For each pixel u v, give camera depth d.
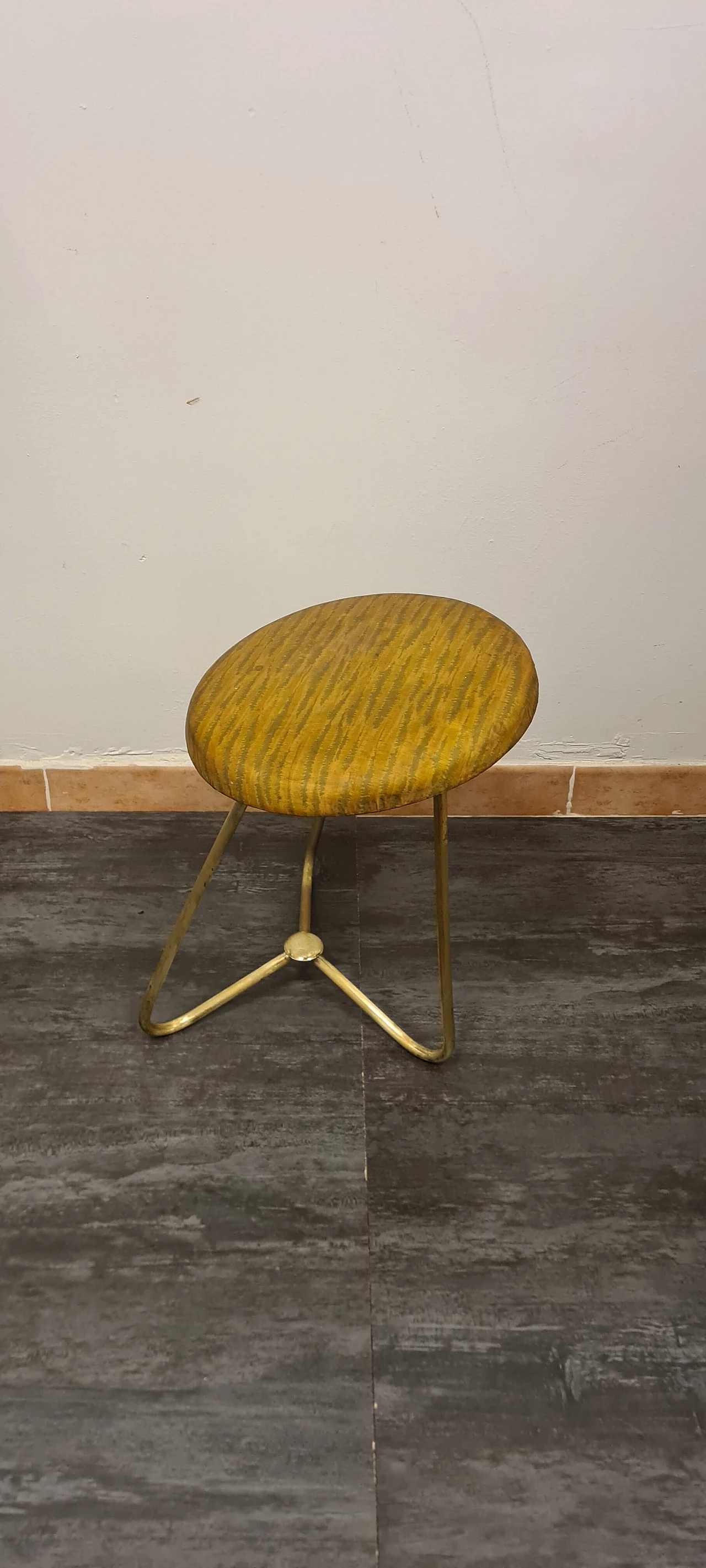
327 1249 1.07
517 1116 1.19
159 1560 0.87
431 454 1.32
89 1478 0.92
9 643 1.50
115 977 1.37
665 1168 1.13
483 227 1.15
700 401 1.26
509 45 1.04
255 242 1.17
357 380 1.26
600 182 1.12
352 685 1.01
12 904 1.48
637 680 1.51
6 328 1.23
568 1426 0.94
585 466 1.32
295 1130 1.18
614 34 1.03
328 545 1.40
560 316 1.21
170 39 1.04
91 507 1.37
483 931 1.42
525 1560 0.86
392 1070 1.24
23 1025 1.30
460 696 0.99
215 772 0.95
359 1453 0.92
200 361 1.25
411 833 1.59
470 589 1.44
